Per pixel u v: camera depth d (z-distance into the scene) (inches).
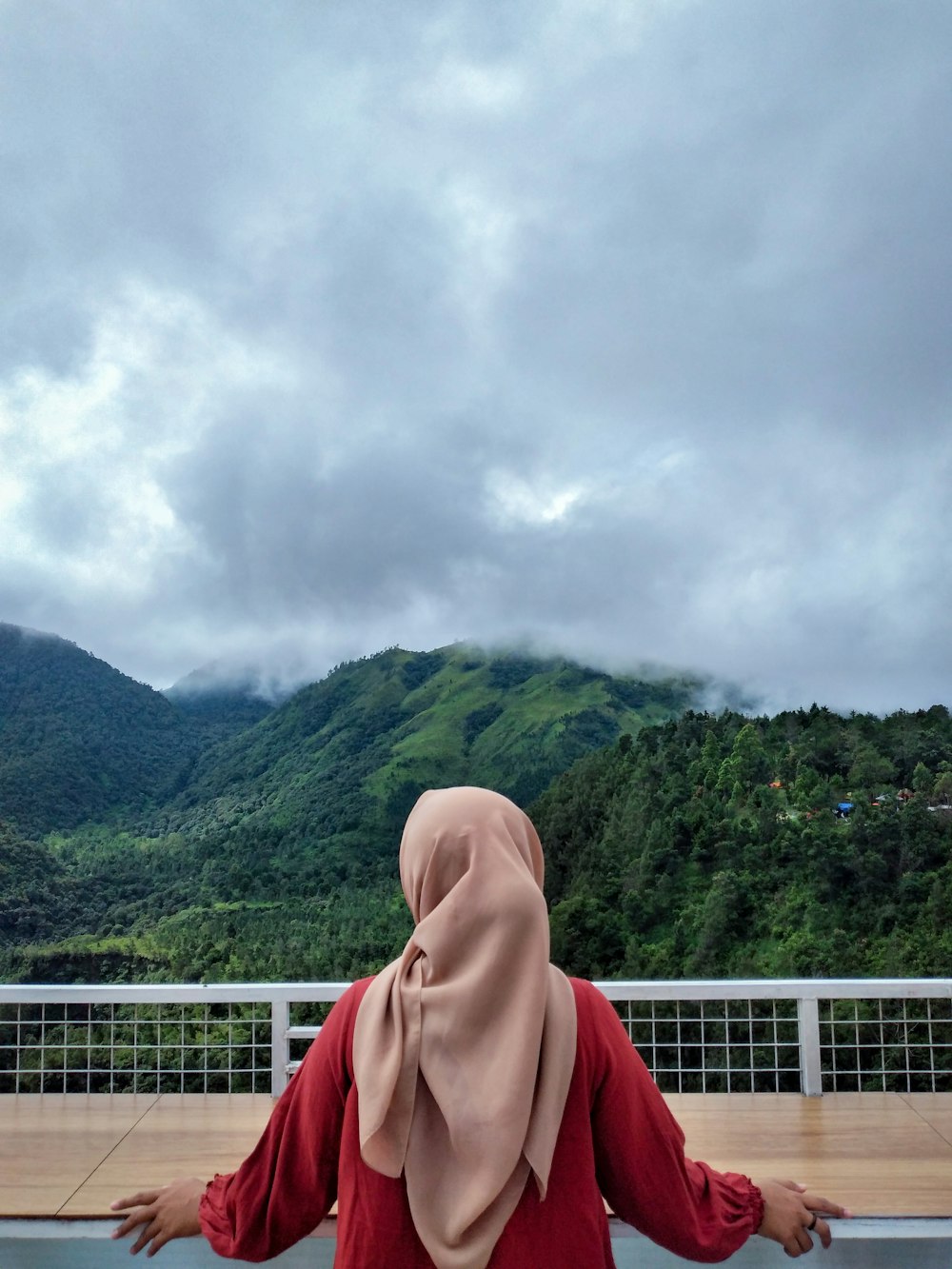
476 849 35.0
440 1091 31.6
